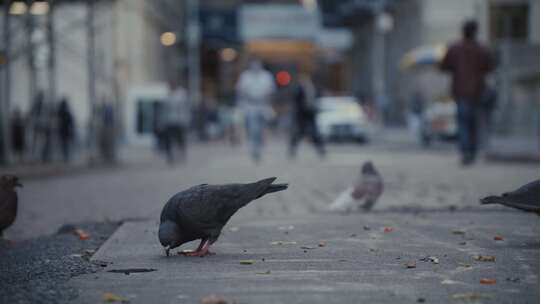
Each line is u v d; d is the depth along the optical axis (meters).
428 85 51.47
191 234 6.94
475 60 18.77
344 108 40.12
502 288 5.73
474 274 6.21
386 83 63.66
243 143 47.56
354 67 77.12
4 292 5.87
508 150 23.91
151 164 25.70
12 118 27.52
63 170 21.42
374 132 48.09
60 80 37.84
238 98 24.36
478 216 9.83
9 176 8.61
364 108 47.97
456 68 18.83
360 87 72.94
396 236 8.27
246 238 8.35
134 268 6.71
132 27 46.78
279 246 7.77
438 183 14.84
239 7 65.19
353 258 7.00
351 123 38.88
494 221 9.33
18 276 6.53
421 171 17.97
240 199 6.93
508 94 36.03
